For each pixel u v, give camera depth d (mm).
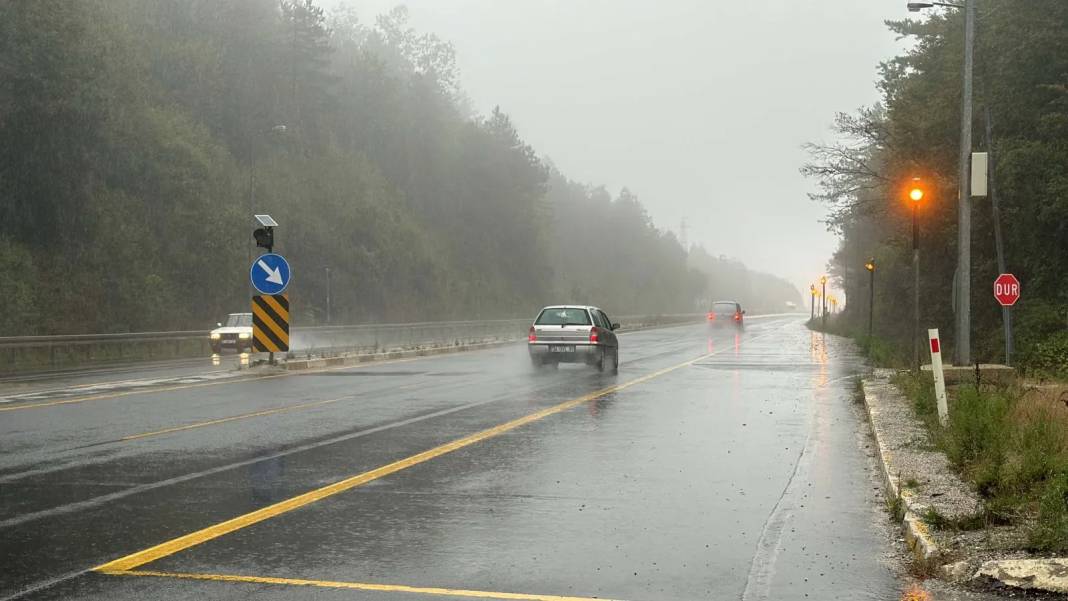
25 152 41625
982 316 36406
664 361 30016
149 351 38969
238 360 32125
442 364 28344
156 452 11180
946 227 35812
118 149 48219
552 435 12758
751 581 6039
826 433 13055
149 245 47750
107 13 53625
